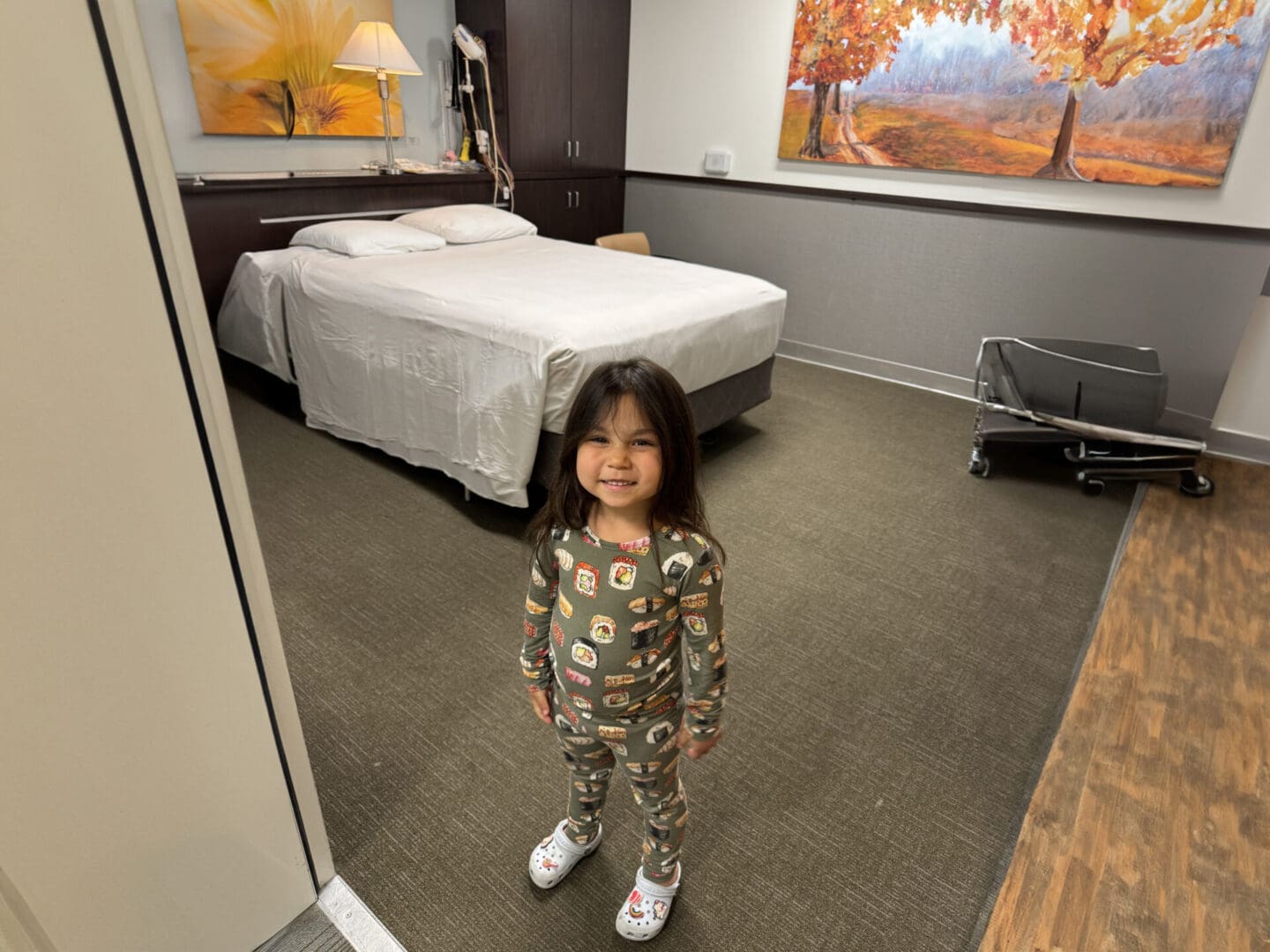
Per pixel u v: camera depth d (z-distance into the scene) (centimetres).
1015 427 292
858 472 302
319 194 354
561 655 100
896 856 140
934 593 222
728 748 162
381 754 156
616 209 503
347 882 130
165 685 89
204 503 85
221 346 347
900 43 362
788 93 406
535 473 246
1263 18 281
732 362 298
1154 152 315
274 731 106
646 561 92
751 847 140
